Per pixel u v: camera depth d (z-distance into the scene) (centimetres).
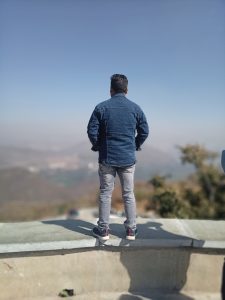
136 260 405
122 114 372
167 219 477
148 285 407
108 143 373
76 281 397
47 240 386
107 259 402
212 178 2038
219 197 2022
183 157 2072
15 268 381
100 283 402
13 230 417
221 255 407
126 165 375
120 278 404
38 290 387
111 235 405
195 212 1731
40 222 452
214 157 2069
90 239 391
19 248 373
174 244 399
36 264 386
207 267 407
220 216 1950
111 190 388
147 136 389
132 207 388
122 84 383
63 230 420
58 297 390
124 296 397
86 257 399
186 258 407
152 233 418
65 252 393
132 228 390
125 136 373
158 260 406
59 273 392
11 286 380
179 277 409
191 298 398
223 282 327
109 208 390
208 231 433
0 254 375
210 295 403
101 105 376
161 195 1061
